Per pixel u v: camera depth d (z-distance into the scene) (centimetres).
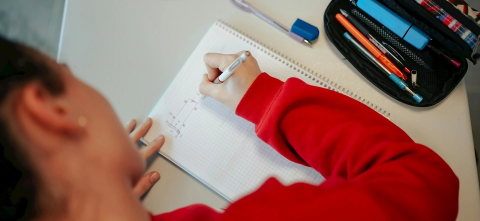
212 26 59
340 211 29
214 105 56
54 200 22
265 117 47
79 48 59
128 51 59
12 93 21
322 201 30
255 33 59
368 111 45
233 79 51
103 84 57
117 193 24
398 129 44
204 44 58
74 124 23
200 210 39
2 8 65
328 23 57
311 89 46
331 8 57
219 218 30
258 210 29
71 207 23
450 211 36
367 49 55
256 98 49
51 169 22
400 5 52
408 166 37
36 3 66
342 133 43
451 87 53
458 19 48
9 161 21
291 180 52
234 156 53
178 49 59
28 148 21
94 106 25
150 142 54
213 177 52
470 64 89
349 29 56
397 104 54
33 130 21
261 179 52
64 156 22
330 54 57
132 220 24
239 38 58
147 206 52
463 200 50
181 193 52
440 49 54
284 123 46
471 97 89
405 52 55
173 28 60
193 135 54
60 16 67
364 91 55
